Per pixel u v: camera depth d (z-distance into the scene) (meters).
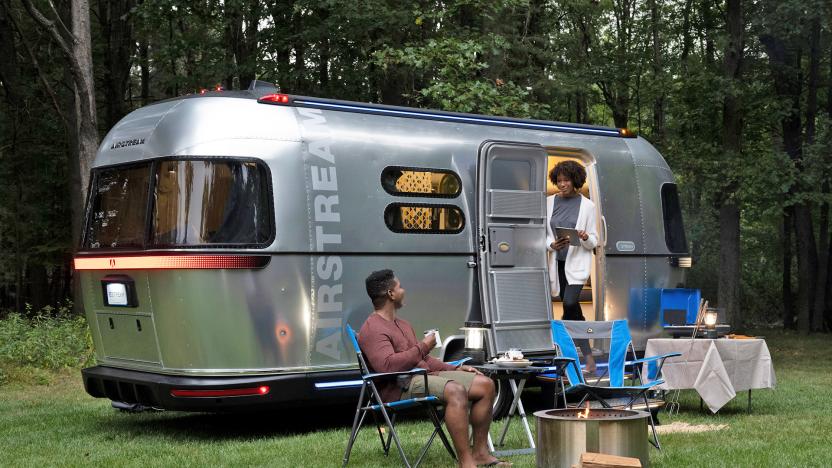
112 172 7.82
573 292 8.70
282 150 7.37
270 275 7.19
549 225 8.77
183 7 16.45
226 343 7.08
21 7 20.67
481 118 8.72
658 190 9.75
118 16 20.44
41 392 10.64
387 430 7.45
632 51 20.34
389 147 7.91
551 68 18.41
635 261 9.41
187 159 7.17
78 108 12.93
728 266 18.92
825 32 19.22
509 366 6.37
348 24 15.14
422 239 7.98
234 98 7.47
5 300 25.64
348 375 7.53
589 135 9.45
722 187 17.80
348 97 16.50
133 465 6.17
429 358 6.23
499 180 8.38
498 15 14.98
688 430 7.27
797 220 21.59
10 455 6.67
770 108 18.58
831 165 17.12
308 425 8.15
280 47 16.12
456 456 5.95
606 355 8.91
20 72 21.27
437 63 13.93
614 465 4.91
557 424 5.26
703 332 8.41
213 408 7.03
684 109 18.94
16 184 21.19
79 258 8.02
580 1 18.83
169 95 22.58
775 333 21.50
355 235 7.61
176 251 7.04
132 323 7.56
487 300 8.15
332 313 7.46
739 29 17.97
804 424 7.56
